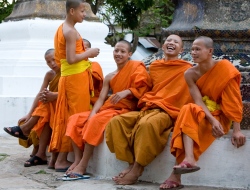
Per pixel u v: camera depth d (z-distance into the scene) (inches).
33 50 481.7
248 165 233.9
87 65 275.9
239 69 268.8
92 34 519.2
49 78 301.7
